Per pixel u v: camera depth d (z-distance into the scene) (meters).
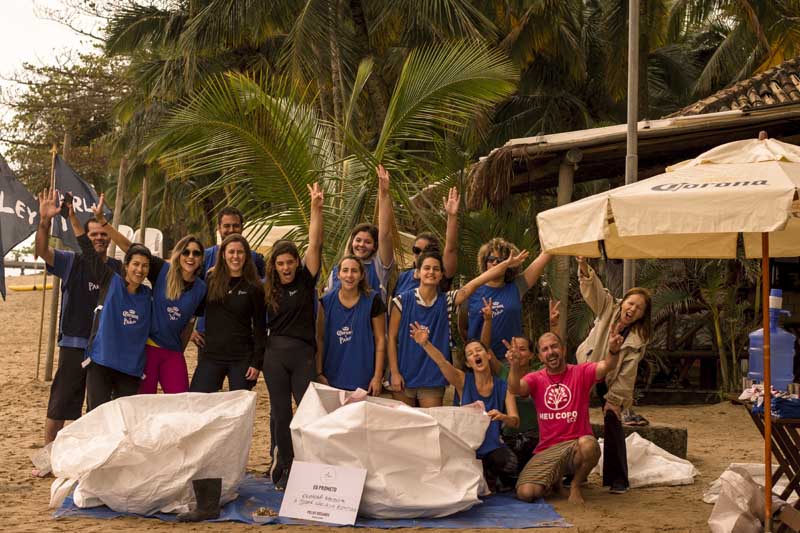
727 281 15.00
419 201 13.01
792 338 7.50
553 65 32.00
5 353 21.03
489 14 28.48
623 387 7.60
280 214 11.39
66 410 7.91
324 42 22.02
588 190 28.61
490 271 7.77
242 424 6.65
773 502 6.12
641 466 8.30
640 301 7.51
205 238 39.94
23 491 7.28
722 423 12.54
